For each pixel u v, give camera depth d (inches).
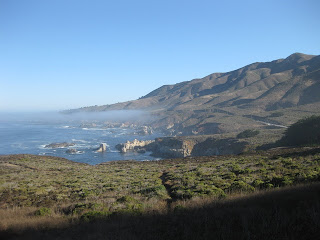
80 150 5162.4
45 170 1651.1
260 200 483.5
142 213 499.8
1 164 1798.7
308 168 944.9
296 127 3161.9
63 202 749.9
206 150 4554.6
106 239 364.8
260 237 311.6
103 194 829.8
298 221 338.0
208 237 329.4
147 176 1246.3
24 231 435.5
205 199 577.0
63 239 384.2
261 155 1820.9
